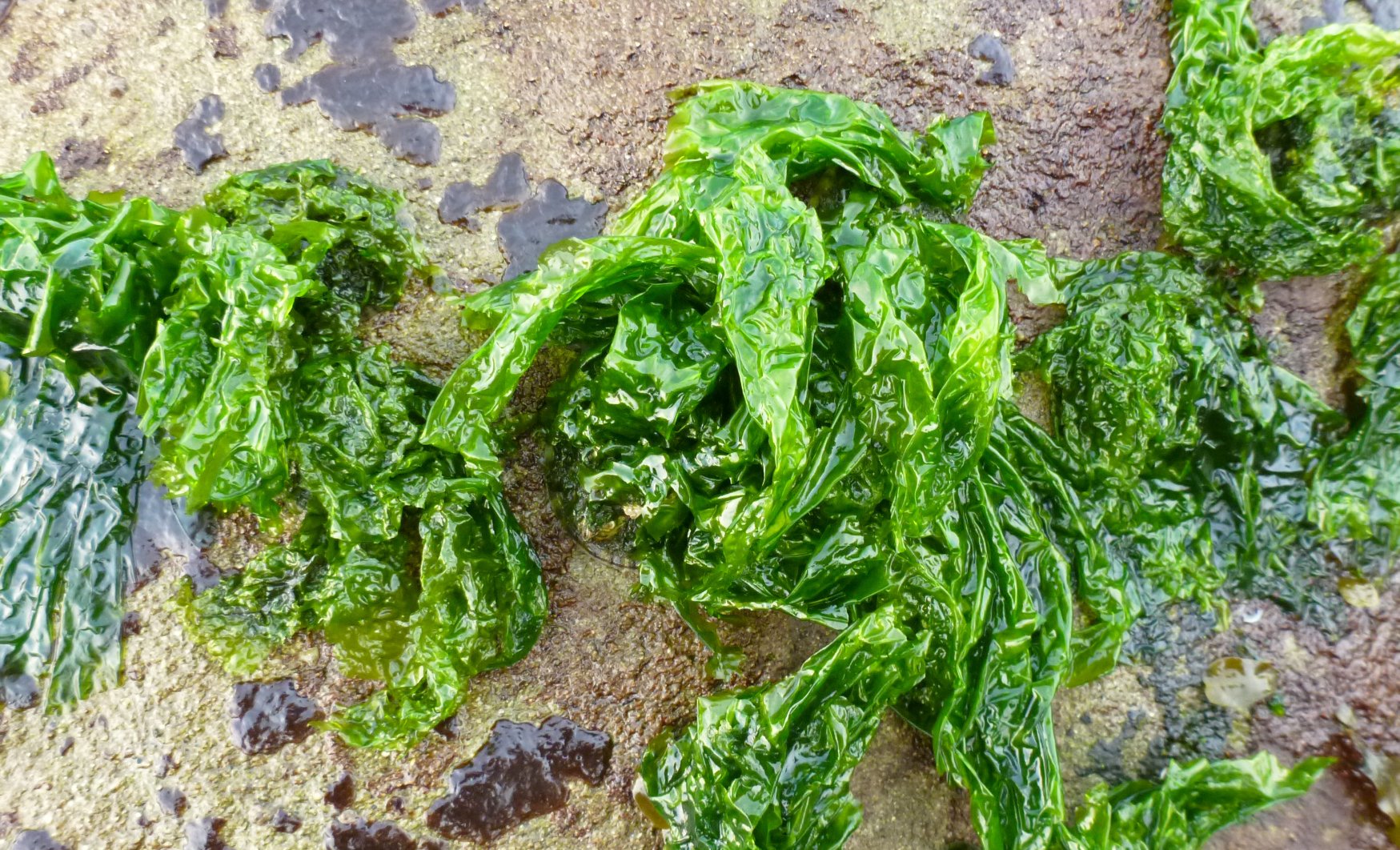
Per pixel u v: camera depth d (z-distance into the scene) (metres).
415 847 0.35
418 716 0.34
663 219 0.33
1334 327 0.37
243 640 0.34
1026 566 0.35
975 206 0.37
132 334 0.32
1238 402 0.36
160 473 0.33
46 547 0.34
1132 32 0.37
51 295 0.31
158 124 0.35
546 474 0.36
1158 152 0.37
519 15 0.36
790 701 0.32
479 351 0.31
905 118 0.37
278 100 0.35
